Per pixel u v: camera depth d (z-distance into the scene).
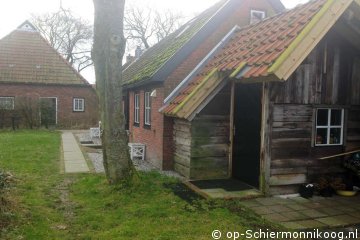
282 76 6.28
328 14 6.53
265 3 11.26
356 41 7.72
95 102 26.69
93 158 12.47
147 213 6.28
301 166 7.80
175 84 10.17
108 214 6.27
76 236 5.32
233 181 8.70
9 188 7.29
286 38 7.13
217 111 8.98
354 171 8.02
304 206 6.97
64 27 40.56
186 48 10.16
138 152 12.44
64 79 25.97
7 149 13.49
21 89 24.75
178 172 9.81
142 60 17.09
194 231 5.52
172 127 10.30
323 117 8.10
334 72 7.94
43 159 11.68
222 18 10.50
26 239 5.05
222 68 8.58
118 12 7.64
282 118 7.59
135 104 14.35
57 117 25.75
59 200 7.11
